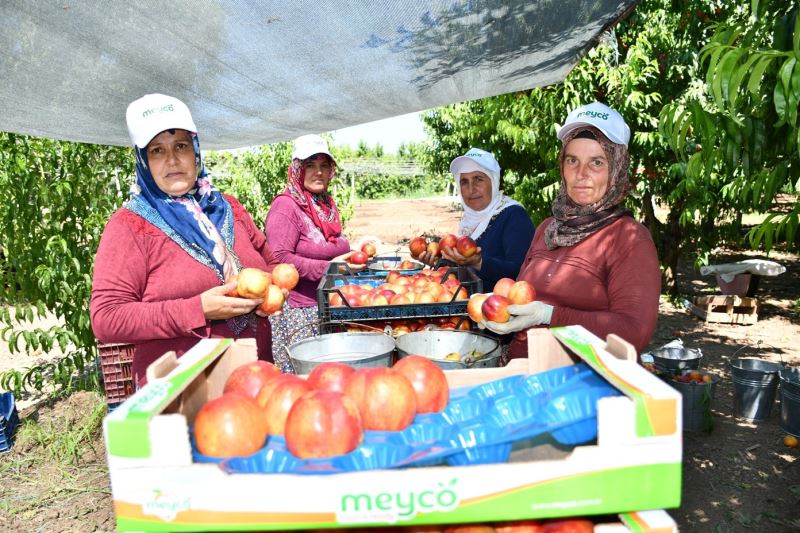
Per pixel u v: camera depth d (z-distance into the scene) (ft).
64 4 7.62
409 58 13.92
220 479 3.44
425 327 8.76
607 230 7.40
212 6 8.93
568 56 16.52
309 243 13.66
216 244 8.09
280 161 31.53
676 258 29.50
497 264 11.83
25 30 7.90
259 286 7.09
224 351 5.09
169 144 7.72
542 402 4.04
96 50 9.10
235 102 13.96
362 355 7.05
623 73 21.91
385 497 3.46
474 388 4.70
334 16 10.45
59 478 13.60
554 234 7.92
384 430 4.06
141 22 8.71
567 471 3.51
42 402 17.94
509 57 15.42
